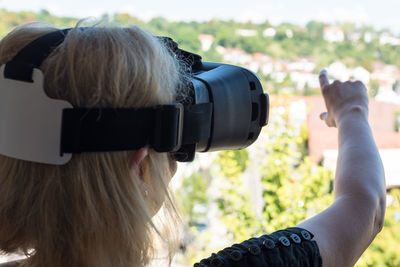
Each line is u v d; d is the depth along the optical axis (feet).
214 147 2.67
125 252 2.20
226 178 11.02
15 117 2.13
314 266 2.29
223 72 2.78
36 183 2.16
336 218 2.51
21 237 2.24
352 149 2.91
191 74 2.69
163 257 2.46
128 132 2.13
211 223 11.48
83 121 2.08
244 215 10.36
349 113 3.18
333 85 3.35
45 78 2.11
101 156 2.13
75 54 2.10
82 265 2.19
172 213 2.43
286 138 10.27
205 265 2.24
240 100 2.73
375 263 8.02
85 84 2.08
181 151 2.46
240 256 2.24
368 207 2.57
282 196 9.64
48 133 2.09
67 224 2.17
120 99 2.10
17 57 2.17
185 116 2.35
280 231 2.41
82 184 2.12
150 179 2.30
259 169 10.19
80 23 2.26
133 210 2.16
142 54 2.17
